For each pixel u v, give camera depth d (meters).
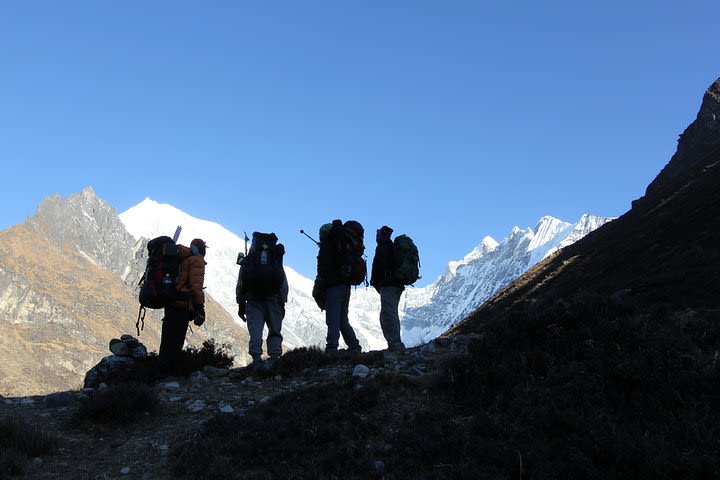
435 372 8.49
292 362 10.20
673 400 6.16
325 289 11.90
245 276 10.70
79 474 6.34
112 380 9.90
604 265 56.28
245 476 6.09
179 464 6.30
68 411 8.25
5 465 6.19
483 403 7.14
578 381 6.64
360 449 6.33
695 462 5.09
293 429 6.88
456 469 5.64
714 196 51.50
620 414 6.14
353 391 7.89
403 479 5.81
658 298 19.66
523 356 7.57
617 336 7.45
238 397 8.73
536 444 5.75
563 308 8.34
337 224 11.89
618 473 5.21
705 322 8.22
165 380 9.94
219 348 12.12
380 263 12.09
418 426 6.66
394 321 11.96
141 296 10.25
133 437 7.30
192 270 10.36
